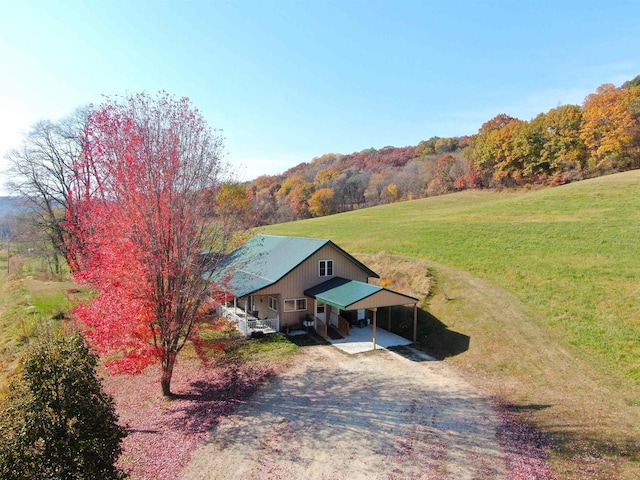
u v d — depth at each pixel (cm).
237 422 1217
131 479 935
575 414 1183
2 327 2386
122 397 1445
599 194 3894
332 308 2334
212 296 1434
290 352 1889
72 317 1579
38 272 4038
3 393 883
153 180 1252
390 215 5625
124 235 1236
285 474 949
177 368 1714
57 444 644
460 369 1652
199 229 1402
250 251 2858
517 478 888
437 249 3172
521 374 1527
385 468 959
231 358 1816
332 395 1408
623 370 1399
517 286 2250
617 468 900
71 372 695
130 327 1244
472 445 1047
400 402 1340
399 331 2222
